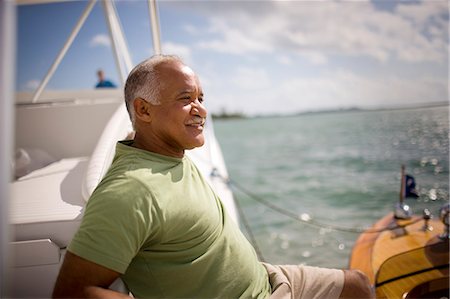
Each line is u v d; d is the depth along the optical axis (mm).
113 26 3330
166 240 1060
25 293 1268
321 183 11320
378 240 2268
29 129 2918
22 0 2840
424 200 7145
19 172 2178
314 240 5152
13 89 583
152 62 1258
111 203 963
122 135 2047
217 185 2926
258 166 17219
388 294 1751
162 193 1047
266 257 4594
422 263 1917
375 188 9594
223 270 1174
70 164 2512
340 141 20531
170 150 1283
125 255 945
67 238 1340
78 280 913
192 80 1286
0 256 571
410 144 14562
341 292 1424
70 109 2939
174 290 1101
